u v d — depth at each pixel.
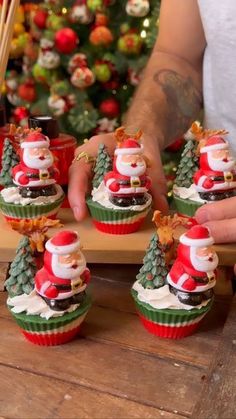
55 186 0.77
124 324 0.62
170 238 0.60
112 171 0.74
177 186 0.79
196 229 0.58
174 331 0.59
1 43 0.74
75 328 0.58
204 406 0.48
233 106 0.94
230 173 0.74
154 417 0.49
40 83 1.33
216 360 0.53
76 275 0.57
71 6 1.28
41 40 1.27
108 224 0.74
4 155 0.78
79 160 0.78
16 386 0.52
